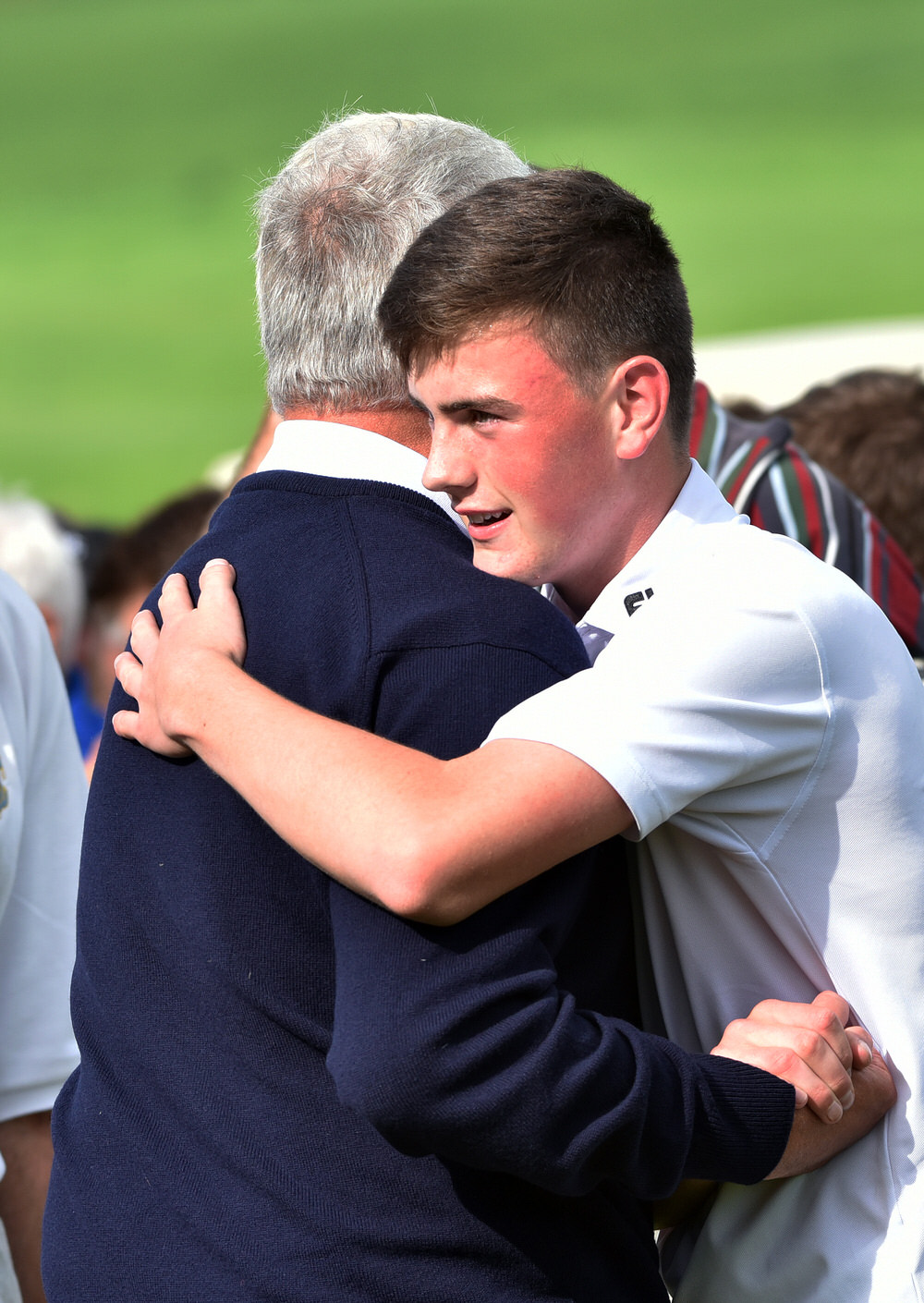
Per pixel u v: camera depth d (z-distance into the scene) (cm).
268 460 581
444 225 525
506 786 479
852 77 10581
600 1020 504
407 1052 457
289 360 573
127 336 7319
